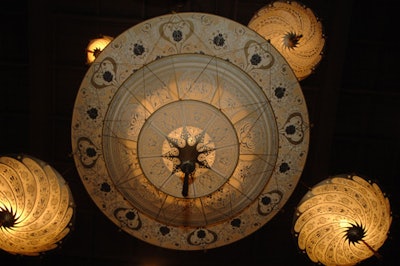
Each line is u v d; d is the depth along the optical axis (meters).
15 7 6.75
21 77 7.10
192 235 4.30
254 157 3.98
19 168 3.86
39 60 6.56
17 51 6.99
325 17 6.67
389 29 6.81
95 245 7.63
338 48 6.51
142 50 3.84
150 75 3.80
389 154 7.41
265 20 4.83
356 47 6.95
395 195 7.55
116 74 3.88
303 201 4.16
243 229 4.28
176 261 7.68
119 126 3.91
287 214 7.45
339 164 7.55
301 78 5.13
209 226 4.12
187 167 3.63
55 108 7.09
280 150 4.07
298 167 4.11
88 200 7.43
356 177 4.12
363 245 3.89
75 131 4.00
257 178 4.02
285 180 4.14
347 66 7.07
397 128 7.28
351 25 6.82
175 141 3.69
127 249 7.64
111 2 6.70
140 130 3.70
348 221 3.95
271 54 3.84
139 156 3.74
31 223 3.81
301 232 4.13
